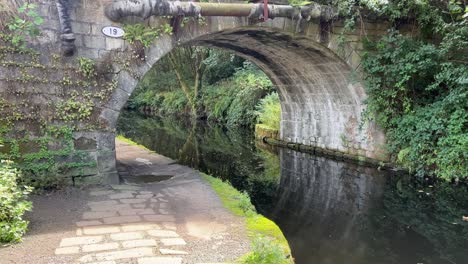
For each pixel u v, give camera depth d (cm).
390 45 977
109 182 701
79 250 416
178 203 602
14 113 636
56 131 661
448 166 878
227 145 1502
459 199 795
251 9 777
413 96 981
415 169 948
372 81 997
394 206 770
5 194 445
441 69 898
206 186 711
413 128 954
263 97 1820
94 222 505
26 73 639
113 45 691
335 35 964
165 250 422
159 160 968
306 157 1245
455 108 884
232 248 436
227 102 2014
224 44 1186
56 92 659
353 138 1134
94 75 680
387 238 616
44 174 643
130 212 551
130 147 1144
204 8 726
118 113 703
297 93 1320
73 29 659
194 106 2289
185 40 763
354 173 1036
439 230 644
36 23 600
